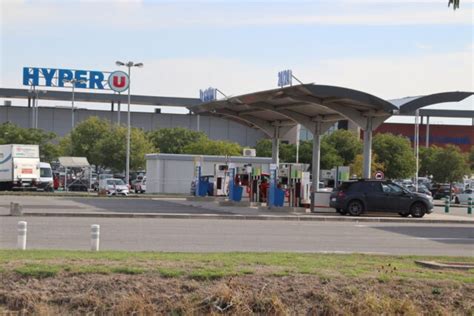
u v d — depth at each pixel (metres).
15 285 13.59
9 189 61.41
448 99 37.09
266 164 62.50
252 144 107.62
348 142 82.31
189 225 27.61
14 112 102.62
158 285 13.77
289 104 40.88
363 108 38.66
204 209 38.91
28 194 52.16
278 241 22.48
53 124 103.31
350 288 13.92
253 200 43.03
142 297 13.48
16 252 16.27
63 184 70.25
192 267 14.67
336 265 15.62
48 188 62.91
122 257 15.68
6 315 13.04
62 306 13.37
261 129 49.19
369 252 20.05
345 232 26.77
